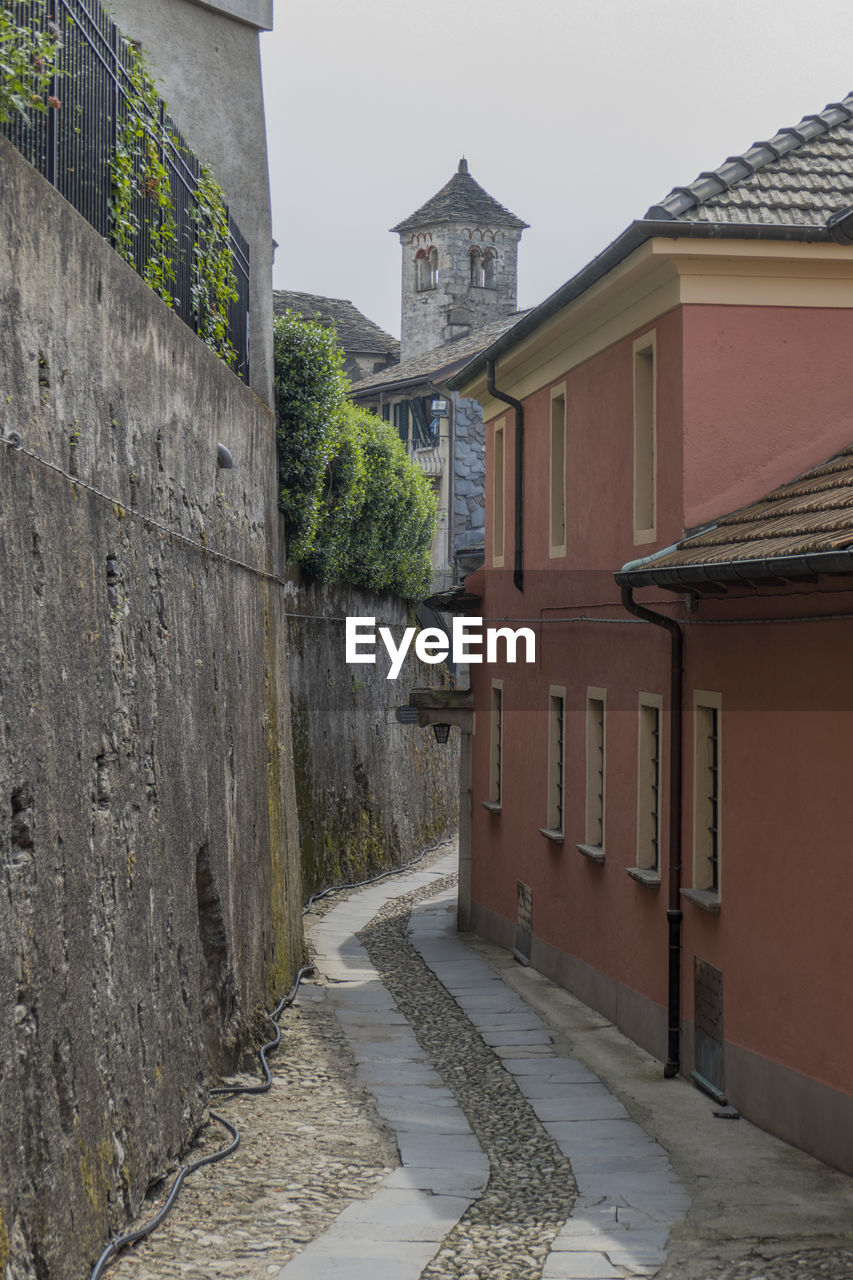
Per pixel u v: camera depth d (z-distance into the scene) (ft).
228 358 40.70
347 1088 33.96
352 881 75.36
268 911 41.04
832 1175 28.19
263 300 50.90
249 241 50.47
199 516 31.45
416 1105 32.94
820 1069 29.40
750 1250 23.21
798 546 27.78
